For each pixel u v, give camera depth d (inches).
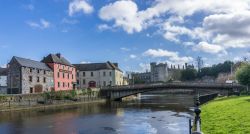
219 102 2074.3
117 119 1967.3
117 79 5772.6
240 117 1159.0
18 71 3400.6
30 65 3575.3
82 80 5590.6
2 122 1843.0
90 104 3447.3
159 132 1437.0
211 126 1048.2
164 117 2039.9
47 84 3873.0
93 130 1536.7
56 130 1549.0
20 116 2161.7
